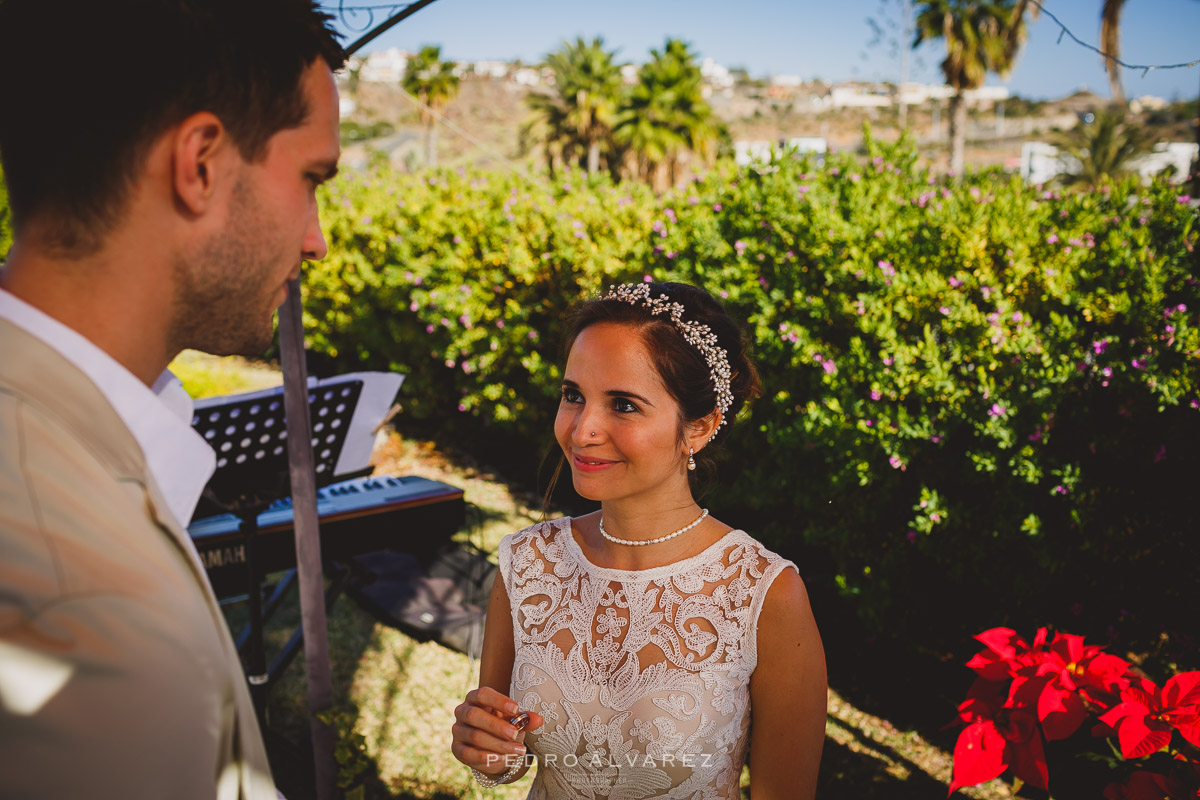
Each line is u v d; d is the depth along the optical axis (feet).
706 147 122.93
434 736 10.43
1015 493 10.31
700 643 4.22
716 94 351.46
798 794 4.27
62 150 2.18
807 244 12.07
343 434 8.64
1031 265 10.51
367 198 25.94
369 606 13.12
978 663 5.95
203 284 2.41
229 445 7.75
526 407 19.31
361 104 304.50
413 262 21.08
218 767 2.17
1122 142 125.39
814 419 11.34
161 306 2.38
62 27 2.17
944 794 9.12
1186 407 9.50
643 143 121.60
